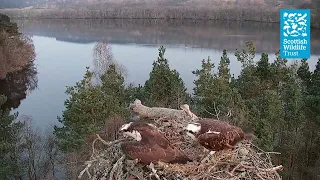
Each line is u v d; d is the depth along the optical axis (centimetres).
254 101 2367
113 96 2353
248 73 2716
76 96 2111
